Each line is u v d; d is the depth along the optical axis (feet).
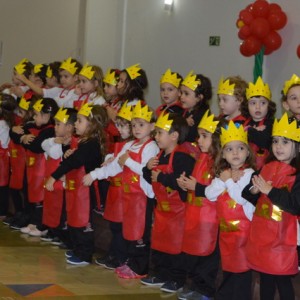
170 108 15.55
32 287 12.96
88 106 15.23
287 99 13.01
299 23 19.70
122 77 16.53
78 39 27.89
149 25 25.49
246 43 18.98
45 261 15.23
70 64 19.27
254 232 10.68
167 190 12.78
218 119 12.44
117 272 14.29
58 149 16.21
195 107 14.88
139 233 13.80
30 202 17.75
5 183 19.69
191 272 12.42
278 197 10.05
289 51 20.04
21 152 18.61
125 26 26.78
